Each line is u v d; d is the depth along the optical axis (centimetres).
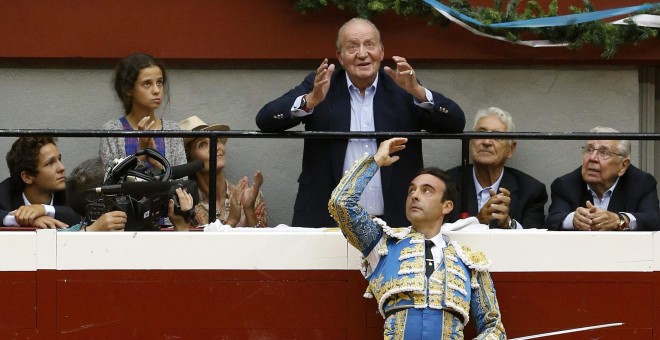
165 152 3022
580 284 2717
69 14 3394
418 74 3481
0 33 3391
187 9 3403
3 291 2697
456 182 3114
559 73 3491
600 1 3416
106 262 2703
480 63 3466
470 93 3484
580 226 2877
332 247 2712
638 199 3022
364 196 2830
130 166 2705
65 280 2702
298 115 2750
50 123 3444
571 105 3497
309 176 2861
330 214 2714
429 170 2628
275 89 3469
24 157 2962
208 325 2708
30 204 2984
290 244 2712
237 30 3397
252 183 3456
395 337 2538
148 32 3400
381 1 3328
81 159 3428
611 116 3506
